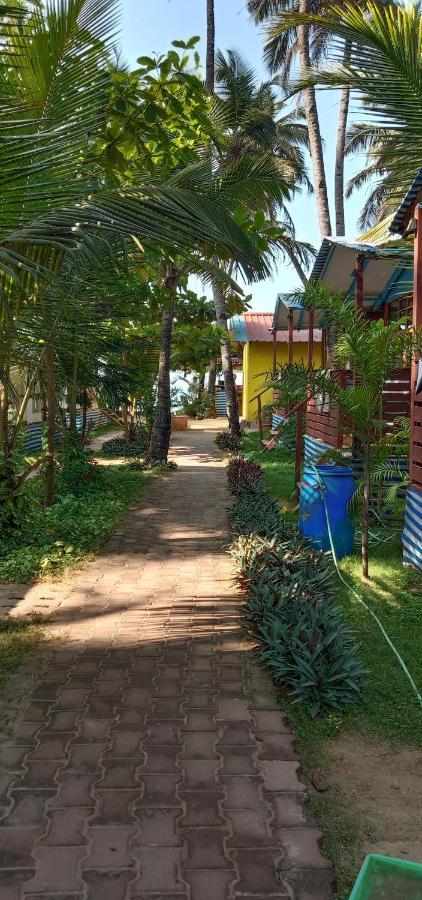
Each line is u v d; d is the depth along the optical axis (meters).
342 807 3.16
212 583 6.98
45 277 4.07
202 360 21.48
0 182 4.22
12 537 8.34
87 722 3.96
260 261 5.05
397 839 2.93
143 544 8.71
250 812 3.10
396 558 7.66
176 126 6.12
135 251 6.57
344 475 7.78
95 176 5.14
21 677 4.61
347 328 6.70
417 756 3.63
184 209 4.65
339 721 3.96
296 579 6.01
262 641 4.99
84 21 4.72
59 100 4.89
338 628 4.85
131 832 2.95
